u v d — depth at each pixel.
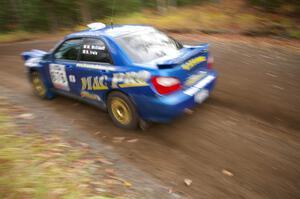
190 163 4.13
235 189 3.58
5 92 7.55
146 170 4.04
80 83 5.59
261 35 11.62
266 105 5.70
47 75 6.38
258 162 4.04
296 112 5.34
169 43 5.33
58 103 6.59
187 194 3.54
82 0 23.50
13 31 25.02
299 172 3.80
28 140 4.65
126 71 4.66
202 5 19.67
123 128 5.19
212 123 5.16
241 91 6.45
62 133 5.12
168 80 4.30
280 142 4.47
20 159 3.98
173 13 18.91
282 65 7.93
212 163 4.10
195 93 4.70
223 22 14.45
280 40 10.66
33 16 25.44
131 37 5.07
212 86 5.29
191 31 13.82
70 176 3.72
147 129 5.12
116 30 5.30
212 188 3.62
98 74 5.09
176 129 5.06
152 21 17.34
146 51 4.88
